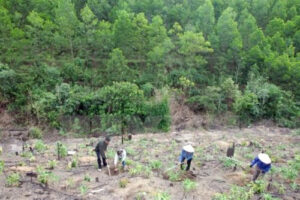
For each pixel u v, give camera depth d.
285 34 29.80
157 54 23.59
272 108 24.48
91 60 25.98
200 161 12.25
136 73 24.89
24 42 21.69
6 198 7.57
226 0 33.12
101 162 11.34
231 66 28.28
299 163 12.36
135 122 20.56
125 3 28.47
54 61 24.39
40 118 19.47
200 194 8.40
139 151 13.96
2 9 21.67
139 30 24.69
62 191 8.34
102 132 19.78
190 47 23.88
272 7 33.62
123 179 9.03
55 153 13.03
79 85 22.81
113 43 24.88
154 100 22.00
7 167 10.34
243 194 8.34
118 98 20.22
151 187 8.60
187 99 24.50
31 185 8.55
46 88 21.33
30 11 24.66
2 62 22.16
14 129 18.73
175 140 17.42
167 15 30.17
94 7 29.05
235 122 23.61
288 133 21.61
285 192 9.19
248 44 27.86
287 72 25.30
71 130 19.47
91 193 8.21
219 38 26.66
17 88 20.59
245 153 14.17
